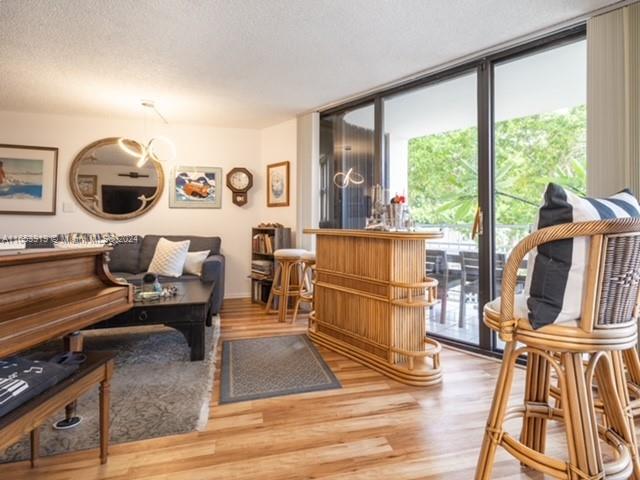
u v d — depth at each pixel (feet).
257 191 15.71
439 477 4.44
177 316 7.98
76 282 5.00
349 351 8.41
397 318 7.50
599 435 3.81
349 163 12.91
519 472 4.59
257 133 15.65
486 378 7.38
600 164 6.88
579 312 3.07
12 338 3.55
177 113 13.55
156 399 6.28
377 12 7.06
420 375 6.93
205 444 5.04
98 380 4.41
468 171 9.96
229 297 15.40
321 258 9.65
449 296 10.28
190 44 8.29
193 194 15.08
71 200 13.84
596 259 2.93
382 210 8.34
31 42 8.16
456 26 7.57
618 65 6.68
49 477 4.34
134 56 8.87
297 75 10.09
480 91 8.96
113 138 14.17
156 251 12.69
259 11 7.02
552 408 4.21
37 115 13.46
